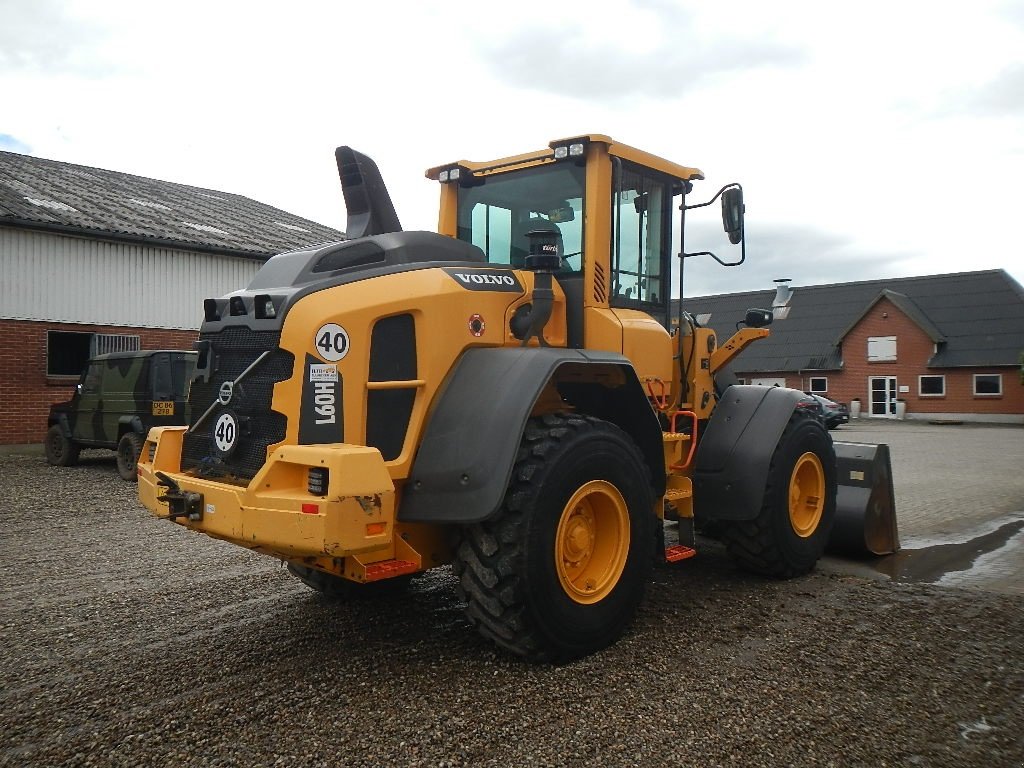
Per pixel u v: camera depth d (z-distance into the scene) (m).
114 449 11.57
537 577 3.67
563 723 3.21
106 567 6.03
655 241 5.20
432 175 5.34
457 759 2.92
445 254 4.21
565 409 4.42
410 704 3.40
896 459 15.59
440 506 3.67
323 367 3.68
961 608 4.88
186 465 4.26
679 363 5.38
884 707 3.39
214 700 3.49
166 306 16.28
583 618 3.88
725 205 5.21
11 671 3.89
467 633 4.34
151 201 19.38
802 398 5.65
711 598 5.06
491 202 5.13
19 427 14.59
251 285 4.29
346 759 2.93
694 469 5.33
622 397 4.51
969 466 14.13
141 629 4.53
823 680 3.67
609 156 4.66
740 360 39.50
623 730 3.14
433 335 3.84
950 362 34.16
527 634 3.71
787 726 3.19
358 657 3.99
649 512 4.28
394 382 3.77
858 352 36.62
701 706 3.37
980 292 36.16
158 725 3.25
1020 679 3.72
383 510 3.39
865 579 5.64
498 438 3.64
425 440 3.79
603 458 4.00
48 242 14.80
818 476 5.78
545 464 3.74
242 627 4.53
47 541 7.00
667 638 4.24
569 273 4.69
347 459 3.32
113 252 15.57
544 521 3.70
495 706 3.37
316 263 4.07
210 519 3.67
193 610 4.88
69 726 3.26
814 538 5.68
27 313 14.59
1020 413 33.00
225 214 20.38
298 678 3.72
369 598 5.03
